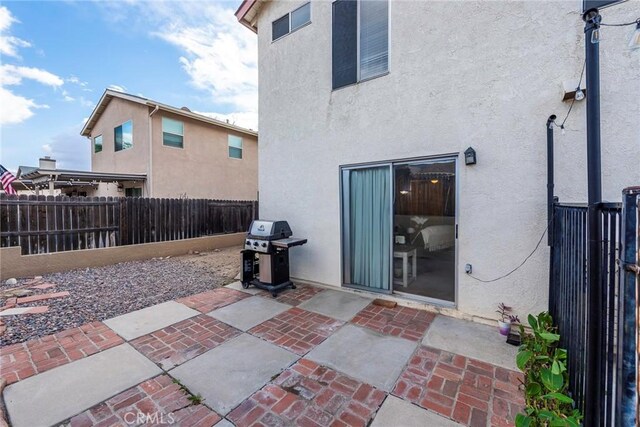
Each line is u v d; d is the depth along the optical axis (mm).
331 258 5113
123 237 7801
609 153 2887
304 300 4555
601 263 1419
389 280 4496
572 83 2998
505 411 2143
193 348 3078
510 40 3402
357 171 4793
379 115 4449
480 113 3609
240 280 5738
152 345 3145
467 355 2918
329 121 5043
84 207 7074
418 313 4012
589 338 1477
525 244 3375
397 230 4406
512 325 3383
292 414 2129
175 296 4828
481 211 3629
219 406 2209
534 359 2188
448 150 3838
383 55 4426
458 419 2068
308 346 3117
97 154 13984
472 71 3654
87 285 5418
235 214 11039
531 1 3273
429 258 4109
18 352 2984
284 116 5715
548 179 3008
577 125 3066
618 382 1181
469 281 3746
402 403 2236
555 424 1547
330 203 5082
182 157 12203
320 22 5133
